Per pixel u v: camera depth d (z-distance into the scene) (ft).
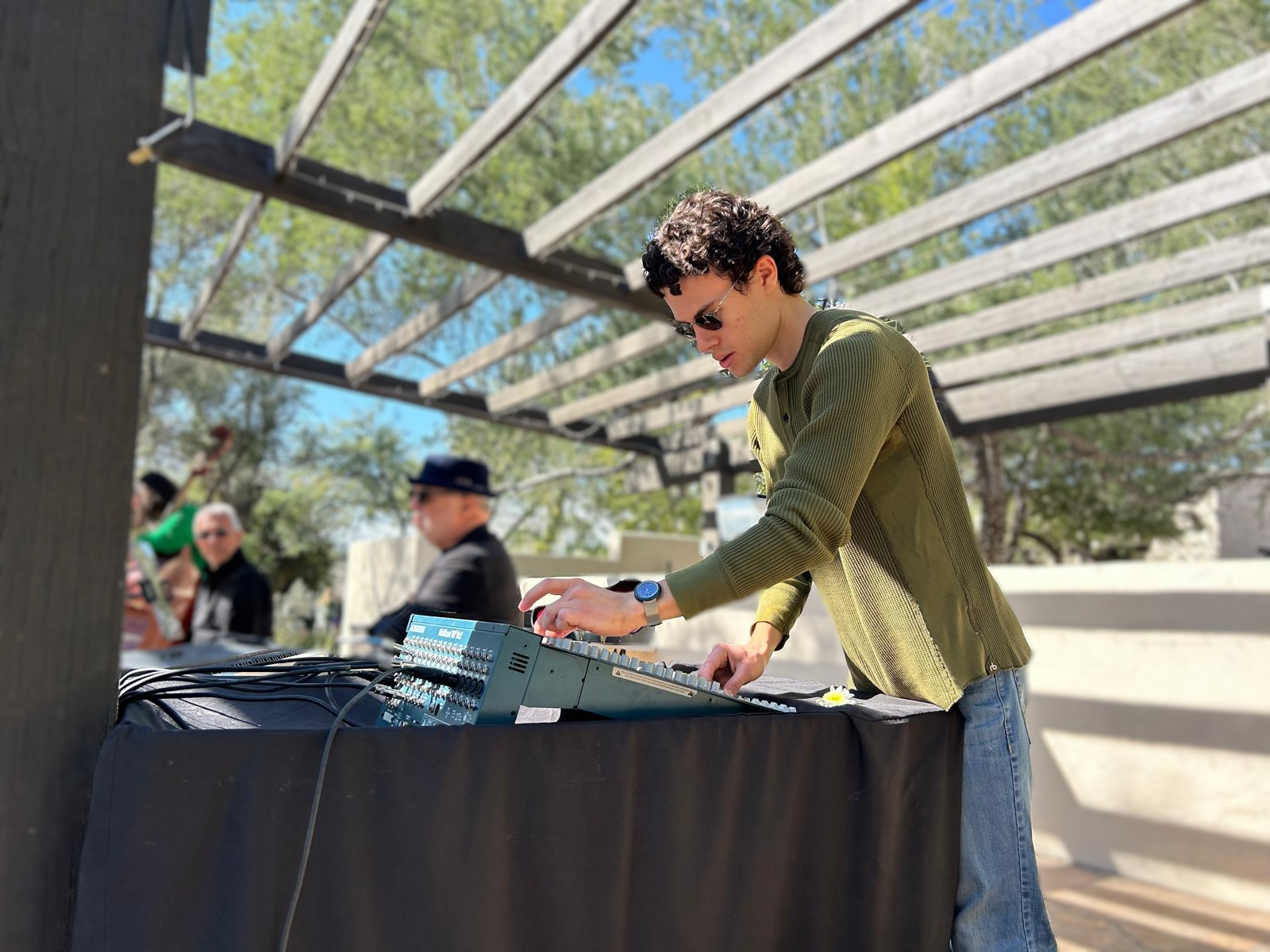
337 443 46.88
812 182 13.20
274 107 29.60
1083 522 38.19
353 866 3.20
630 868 3.82
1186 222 13.02
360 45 11.09
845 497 4.07
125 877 2.90
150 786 2.94
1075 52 9.90
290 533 49.80
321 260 31.24
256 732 3.11
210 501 44.93
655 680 4.11
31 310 3.63
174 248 34.27
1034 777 11.98
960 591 4.65
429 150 29.55
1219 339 16.56
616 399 23.84
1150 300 26.78
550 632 3.98
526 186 28.07
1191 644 10.57
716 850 4.06
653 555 32.81
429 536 10.10
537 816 3.56
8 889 3.32
